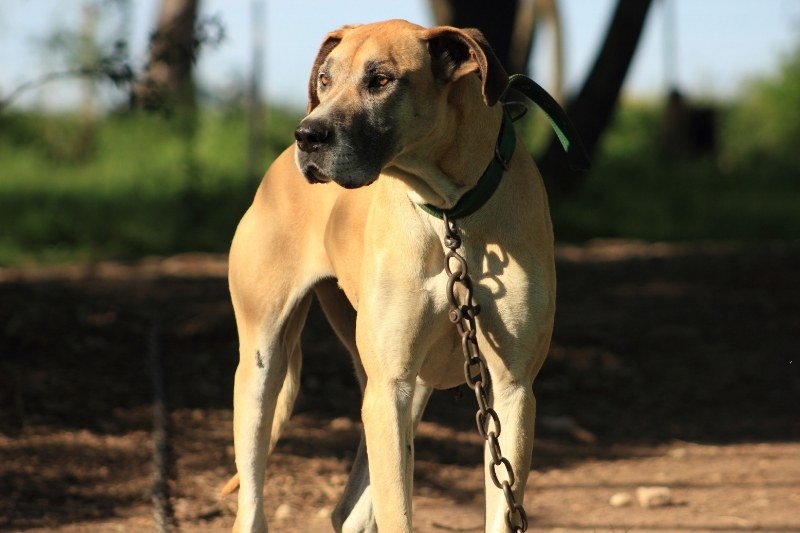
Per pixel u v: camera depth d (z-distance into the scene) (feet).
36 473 26.43
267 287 21.68
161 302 46.73
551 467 29.09
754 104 120.98
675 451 30.12
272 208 21.90
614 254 64.44
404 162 17.78
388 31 17.78
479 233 18.07
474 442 30.63
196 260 62.69
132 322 41.88
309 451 29.27
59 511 24.52
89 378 33.91
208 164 85.97
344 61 17.65
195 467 27.53
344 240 20.34
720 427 32.60
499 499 18.03
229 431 30.25
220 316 43.06
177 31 39.83
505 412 18.35
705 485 27.17
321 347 39.09
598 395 35.65
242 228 22.24
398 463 18.30
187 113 82.99
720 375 37.78
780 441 30.96
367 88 17.39
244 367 21.86
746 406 34.73
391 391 18.52
